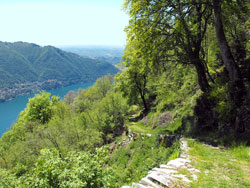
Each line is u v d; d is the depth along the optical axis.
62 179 5.14
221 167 5.51
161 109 22.56
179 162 6.32
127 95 36.06
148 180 4.76
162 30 11.66
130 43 12.77
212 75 14.88
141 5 10.77
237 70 9.34
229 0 9.84
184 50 12.48
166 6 10.83
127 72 31.98
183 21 11.34
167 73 16.55
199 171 5.27
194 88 17.28
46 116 44.84
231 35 14.26
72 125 33.00
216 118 10.99
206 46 14.88
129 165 14.96
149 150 14.42
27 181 5.92
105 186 4.96
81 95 96.44
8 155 28.64
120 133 34.44
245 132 7.90
